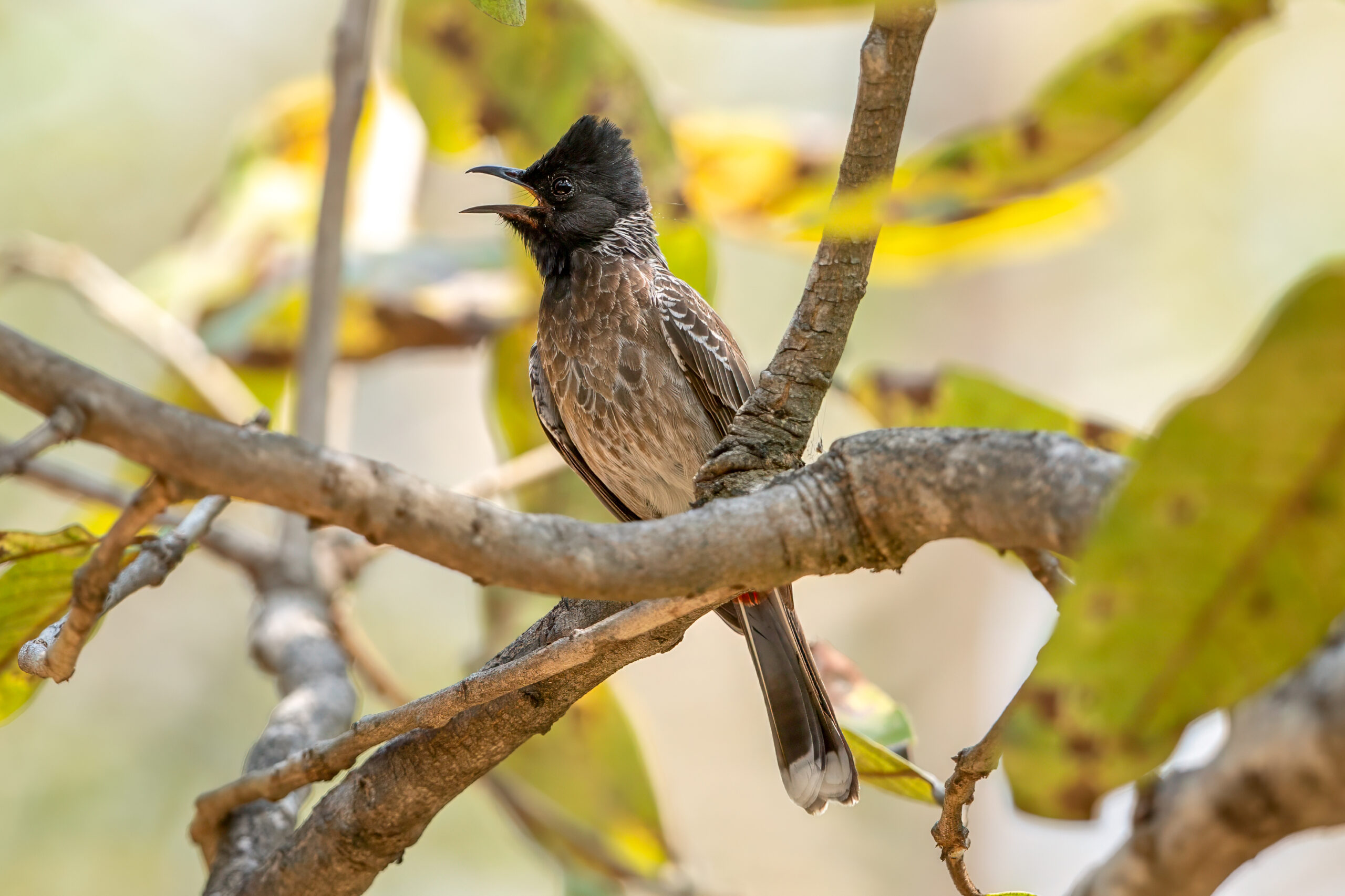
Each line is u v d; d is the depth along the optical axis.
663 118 9.50
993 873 17.31
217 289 11.39
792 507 3.48
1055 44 19.11
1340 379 2.30
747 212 11.21
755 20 3.97
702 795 21.56
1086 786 2.76
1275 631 2.57
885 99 3.86
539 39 9.22
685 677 22.72
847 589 20.81
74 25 18.23
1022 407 7.92
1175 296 19.03
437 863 16.59
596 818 9.98
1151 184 18.95
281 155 12.38
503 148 9.63
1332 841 16.91
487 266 11.02
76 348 17.62
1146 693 2.65
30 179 17.70
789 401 4.53
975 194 5.32
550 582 3.18
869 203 3.33
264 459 2.97
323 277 8.74
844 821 20.36
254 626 8.19
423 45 9.27
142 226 18.08
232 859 6.04
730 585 3.44
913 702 19.88
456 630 18.77
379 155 12.09
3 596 5.00
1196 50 4.67
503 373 10.95
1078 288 19.55
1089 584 2.58
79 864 16.42
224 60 18.97
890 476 3.47
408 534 3.07
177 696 18.00
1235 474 2.44
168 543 4.40
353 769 5.93
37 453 2.79
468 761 5.35
